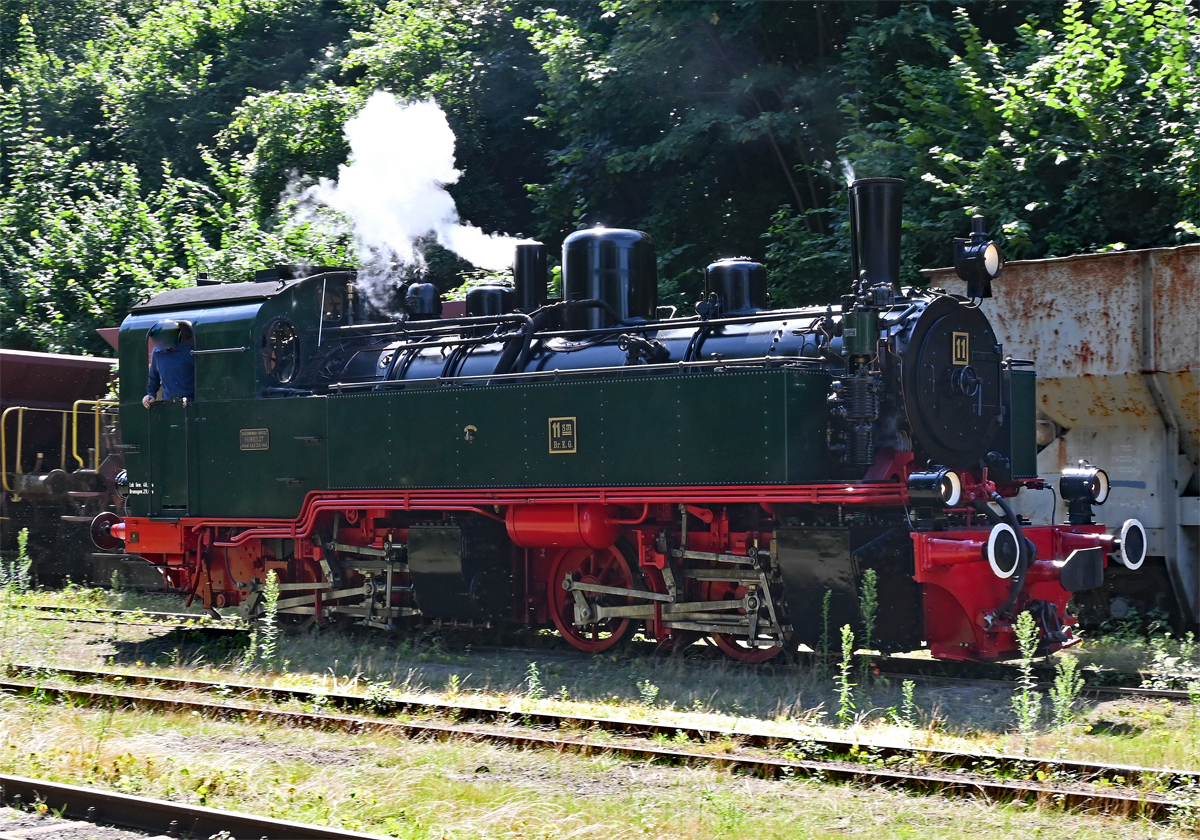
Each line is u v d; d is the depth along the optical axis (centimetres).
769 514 984
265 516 1209
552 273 2053
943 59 1845
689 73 2034
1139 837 549
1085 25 1552
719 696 879
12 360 1745
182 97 3133
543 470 1042
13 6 4100
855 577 891
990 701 840
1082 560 893
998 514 975
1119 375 1100
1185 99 1469
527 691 920
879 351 920
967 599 888
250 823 553
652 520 1038
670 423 975
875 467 921
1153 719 779
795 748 708
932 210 1634
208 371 1248
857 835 559
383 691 869
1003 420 1027
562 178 2131
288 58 3188
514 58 2602
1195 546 1114
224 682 940
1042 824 570
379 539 1176
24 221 2591
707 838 553
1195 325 1055
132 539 1308
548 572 1122
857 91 1784
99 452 1767
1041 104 1566
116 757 702
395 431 1130
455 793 630
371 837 525
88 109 3428
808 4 1942
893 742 714
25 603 1431
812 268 1716
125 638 1225
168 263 2327
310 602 1214
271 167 2539
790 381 920
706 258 2122
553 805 599
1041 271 1146
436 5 2680
